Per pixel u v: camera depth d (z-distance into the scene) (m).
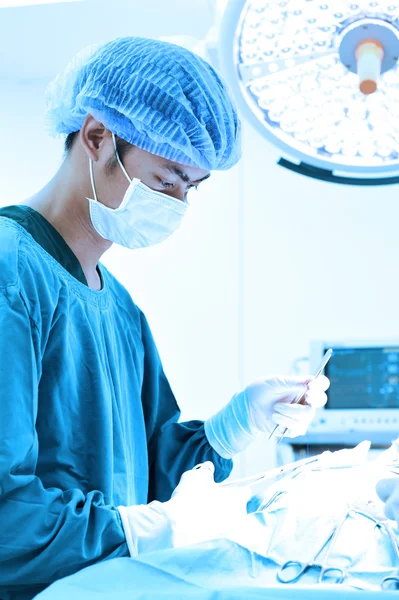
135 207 1.45
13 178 2.79
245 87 1.23
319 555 1.08
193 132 1.42
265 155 2.74
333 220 2.67
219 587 0.96
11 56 2.71
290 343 2.61
